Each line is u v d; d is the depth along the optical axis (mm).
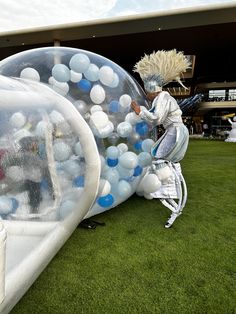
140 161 2803
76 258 2066
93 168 1905
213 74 23656
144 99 2955
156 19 9945
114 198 2711
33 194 1918
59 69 2367
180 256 2098
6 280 1325
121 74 2783
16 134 1752
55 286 1741
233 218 2850
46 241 1759
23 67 2535
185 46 13906
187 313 1514
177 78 2771
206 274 1870
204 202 3367
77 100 2416
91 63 2537
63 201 1969
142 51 14453
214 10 9406
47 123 1858
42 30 10500
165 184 2709
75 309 1542
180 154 2607
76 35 11031
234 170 5352
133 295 1659
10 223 1906
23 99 1730
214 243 2307
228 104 25406
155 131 3150
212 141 13570
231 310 1537
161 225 2674
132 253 2141
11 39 11367
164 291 1696
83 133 1903
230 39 12617
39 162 1870
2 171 1808
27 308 1548
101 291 1695
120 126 2564
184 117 23078
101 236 2436
